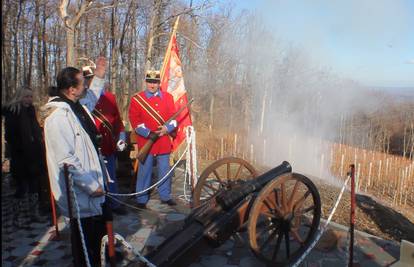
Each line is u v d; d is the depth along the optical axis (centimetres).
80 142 306
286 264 372
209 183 571
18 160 500
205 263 377
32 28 2522
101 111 483
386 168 923
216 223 340
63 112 297
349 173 345
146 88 523
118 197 526
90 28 2361
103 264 282
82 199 309
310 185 385
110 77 2369
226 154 1063
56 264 367
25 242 412
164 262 308
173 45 629
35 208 505
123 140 516
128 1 1557
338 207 575
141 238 430
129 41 2327
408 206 768
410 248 363
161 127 511
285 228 371
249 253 398
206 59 1852
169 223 475
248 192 371
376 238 438
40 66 2675
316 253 396
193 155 554
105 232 346
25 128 479
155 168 706
